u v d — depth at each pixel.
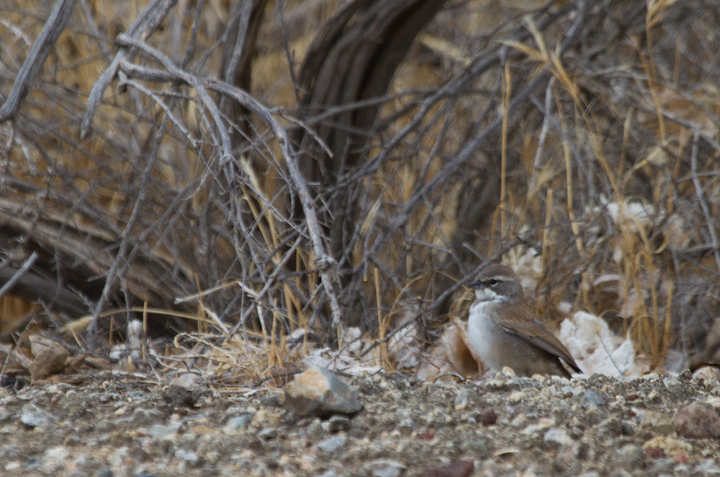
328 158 13.39
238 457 6.84
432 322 12.04
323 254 8.63
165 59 9.95
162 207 13.22
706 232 12.91
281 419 7.71
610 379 8.80
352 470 6.52
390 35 13.10
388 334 10.89
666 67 16.61
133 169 12.86
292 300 12.16
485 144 13.52
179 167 13.73
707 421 7.12
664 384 8.48
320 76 13.32
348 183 12.09
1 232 12.63
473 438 7.07
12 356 10.48
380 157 12.35
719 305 12.45
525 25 14.36
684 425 7.13
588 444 6.86
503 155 12.15
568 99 14.02
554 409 7.62
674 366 11.23
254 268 12.14
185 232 13.04
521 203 13.93
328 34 13.11
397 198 13.88
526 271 12.27
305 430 7.49
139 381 9.27
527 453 6.78
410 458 6.71
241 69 12.80
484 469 6.47
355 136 13.64
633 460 6.49
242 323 9.73
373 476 6.40
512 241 12.30
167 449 7.00
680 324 12.01
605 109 14.41
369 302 12.06
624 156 13.98
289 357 9.88
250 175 11.08
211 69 15.25
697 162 13.84
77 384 9.41
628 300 11.90
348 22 13.10
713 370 10.44
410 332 11.10
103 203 14.19
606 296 12.44
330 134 13.35
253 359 9.48
